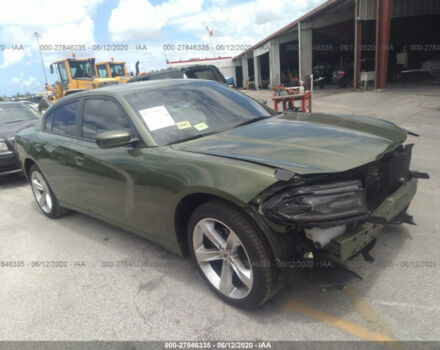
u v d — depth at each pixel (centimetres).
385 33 1447
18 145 470
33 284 306
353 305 236
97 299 275
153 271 307
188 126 298
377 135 261
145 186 273
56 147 380
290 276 224
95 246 367
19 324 255
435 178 448
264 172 209
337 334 213
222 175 221
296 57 3331
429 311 223
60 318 257
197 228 252
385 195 249
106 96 333
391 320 219
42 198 464
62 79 1714
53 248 372
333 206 197
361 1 1577
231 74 3853
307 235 209
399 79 1981
